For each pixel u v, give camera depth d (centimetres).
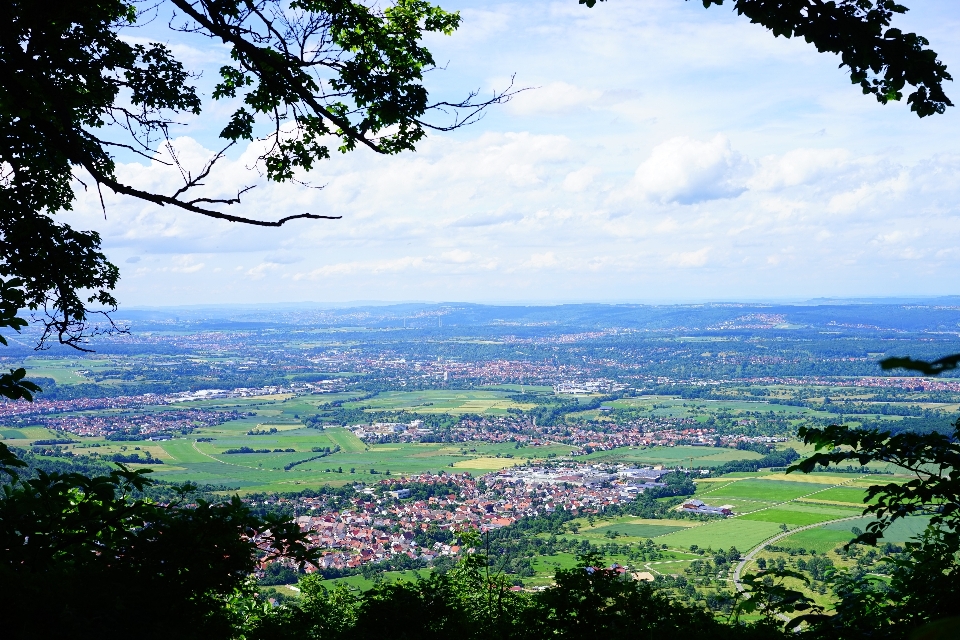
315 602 704
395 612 595
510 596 718
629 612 592
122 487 518
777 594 570
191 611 490
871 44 711
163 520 506
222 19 779
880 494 597
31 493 481
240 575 518
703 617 593
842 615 536
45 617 396
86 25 968
